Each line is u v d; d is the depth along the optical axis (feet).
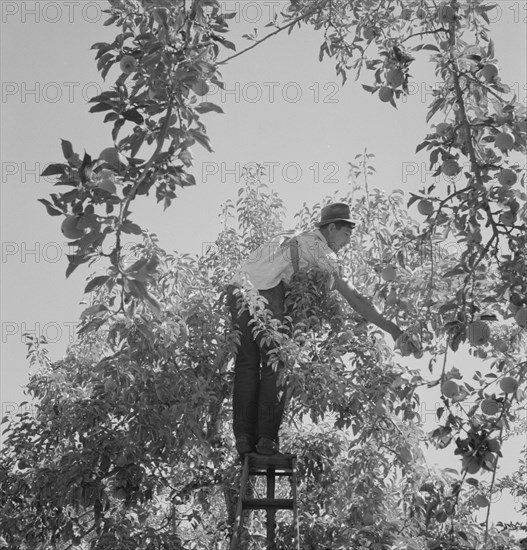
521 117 14.98
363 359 23.07
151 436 22.79
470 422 15.10
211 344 23.07
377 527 23.17
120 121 13.19
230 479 25.90
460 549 17.24
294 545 23.20
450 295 19.03
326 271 21.44
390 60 15.99
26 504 26.48
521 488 27.63
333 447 25.57
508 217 14.43
